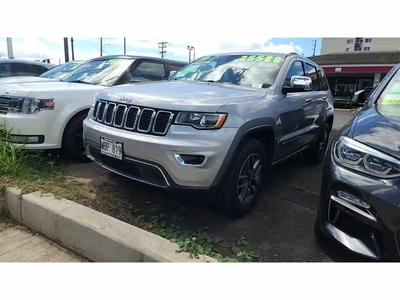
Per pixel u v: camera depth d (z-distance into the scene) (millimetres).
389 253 1975
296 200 3553
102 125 2994
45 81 4766
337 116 15625
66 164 4082
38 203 2689
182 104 2578
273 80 3564
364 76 26672
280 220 3021
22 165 3422
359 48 44156
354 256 2424
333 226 2271
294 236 2732
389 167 1975
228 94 2979
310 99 4293
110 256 2258
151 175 2648
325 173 2340
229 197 2799
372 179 2016
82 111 4070
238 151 2789
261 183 3219
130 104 2791
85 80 5016
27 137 3703
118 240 2211
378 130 2207
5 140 3668
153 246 2164
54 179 3346
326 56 33406
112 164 2934
